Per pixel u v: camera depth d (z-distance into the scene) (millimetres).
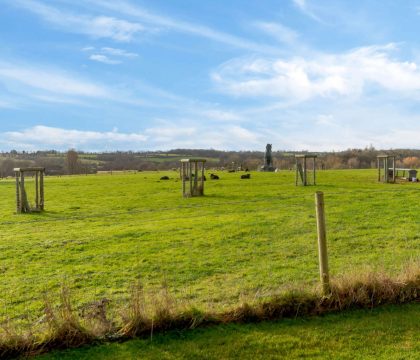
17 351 7020
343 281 8977
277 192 36188
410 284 9141
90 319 7758
